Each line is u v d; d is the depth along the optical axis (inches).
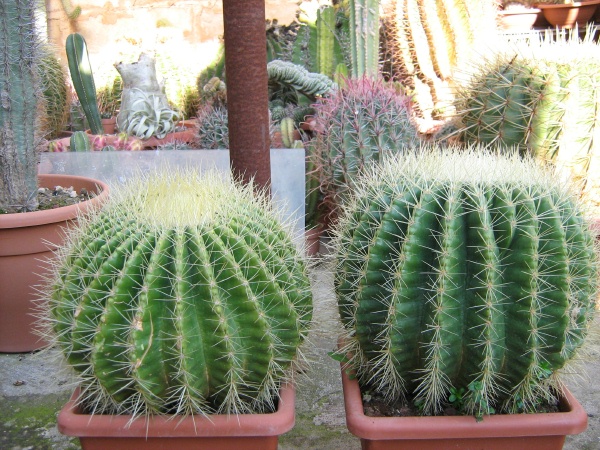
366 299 55.6
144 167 124.7
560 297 51.4
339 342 65.0
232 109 81.5
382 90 120.0
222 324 50.0
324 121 120.6
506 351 53.2
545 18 221.6
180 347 49.4
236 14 77.3
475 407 55.6
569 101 92.7
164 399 52.8
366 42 159.5
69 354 52.9
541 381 56.1
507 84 98.5
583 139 94.0
